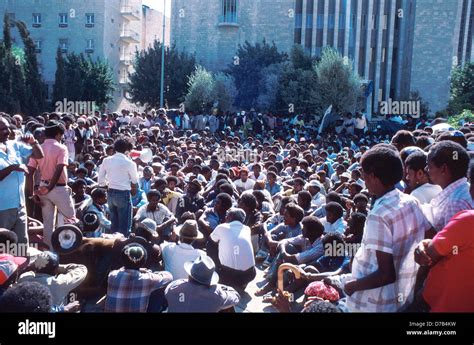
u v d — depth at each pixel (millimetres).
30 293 3568
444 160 3975
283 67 46156
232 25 55031
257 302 7141
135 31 65312
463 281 3365
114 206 8672
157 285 5434
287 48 56094
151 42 72375
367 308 3664
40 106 36156
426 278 3814
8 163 6453
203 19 55875
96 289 6789
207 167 12789
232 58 55688
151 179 11508
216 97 43969
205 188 11617
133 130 23156
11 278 4539
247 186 12320
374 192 3623
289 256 7070
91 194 8781
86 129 16828
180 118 30859
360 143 25594
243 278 7254
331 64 40000
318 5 57469
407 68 58062
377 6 58188
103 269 6789
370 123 32906
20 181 6723
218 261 7605
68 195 7891
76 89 43188
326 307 3857
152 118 27234
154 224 7082
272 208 10273
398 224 3445
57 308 4844
